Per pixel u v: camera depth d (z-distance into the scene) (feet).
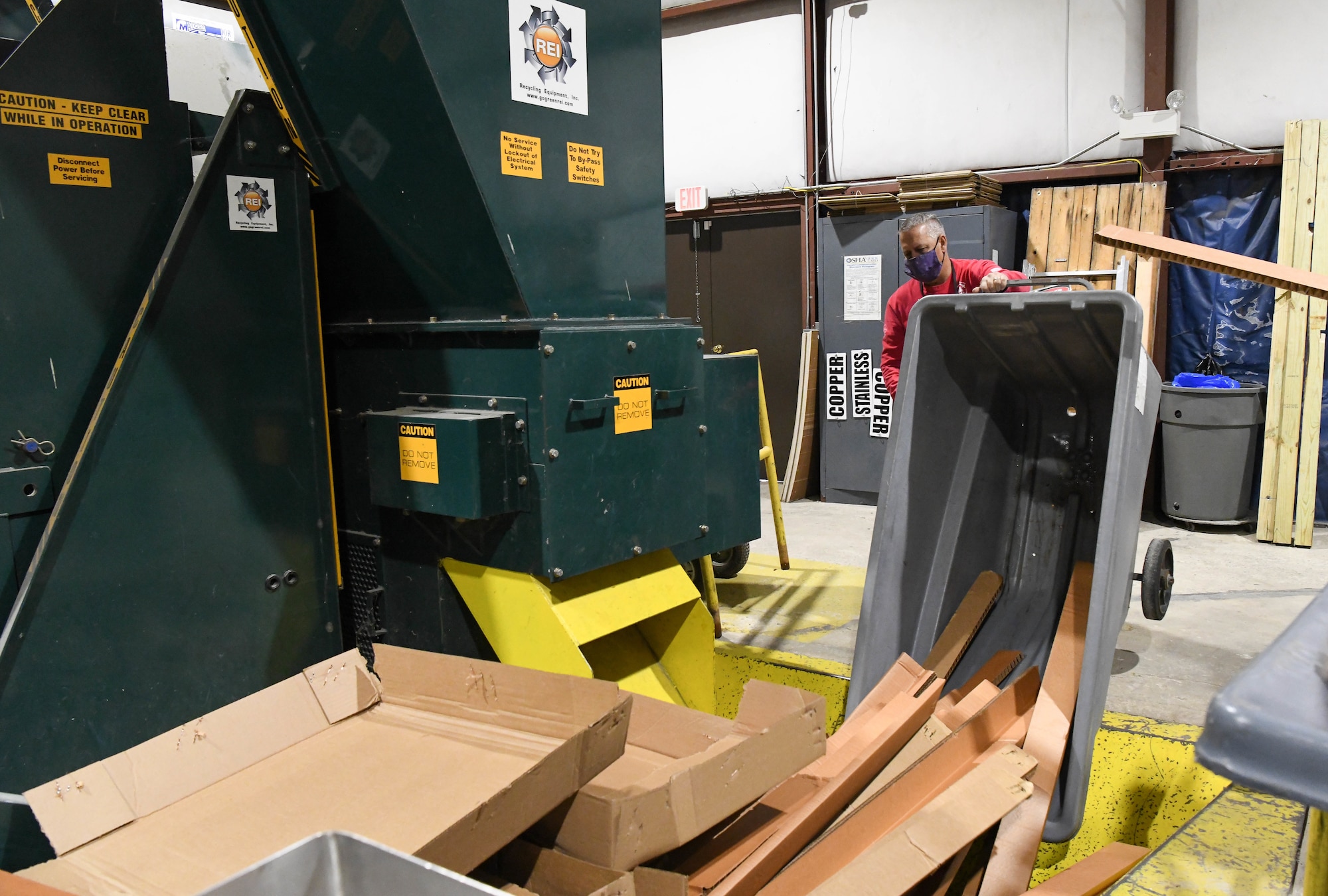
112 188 6.78
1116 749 7.97
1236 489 16.46
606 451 7.64
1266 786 1.58
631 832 4.72
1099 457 9.45
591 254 7.88
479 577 7.73
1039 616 9.31
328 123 7.36
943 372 9.05
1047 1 18.44
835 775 6.13
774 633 11.12
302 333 7.63
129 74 6.82
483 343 7.44
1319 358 15.47
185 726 5.14
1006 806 5.72
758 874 5.20
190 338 6.91
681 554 9.08
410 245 7.61
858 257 19.66
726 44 22.00
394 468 7.64
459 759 5.25
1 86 6.19
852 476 20.42
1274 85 16.80
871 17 20.29
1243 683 1.69
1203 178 17.63
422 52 6.38
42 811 4.49
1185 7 17.37
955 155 19.88
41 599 6.27
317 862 3.68
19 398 6.41
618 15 7.91
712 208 22.61
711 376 9.66
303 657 7.80
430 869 3.47
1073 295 7.47
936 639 9.09
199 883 4.22
